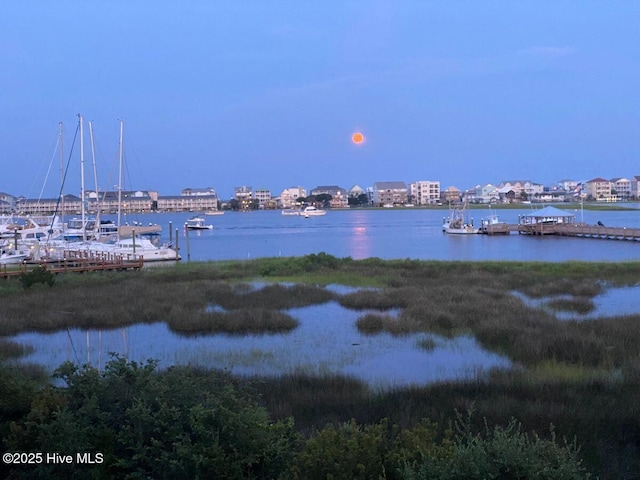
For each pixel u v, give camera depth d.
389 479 5.23
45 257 46.62
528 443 5.28
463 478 4.75
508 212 181.38
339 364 16.30
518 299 26.23
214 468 5.20
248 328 21.73
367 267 41.66
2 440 5.81
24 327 22.30
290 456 5.66
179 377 6.52
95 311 24.19
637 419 9.09
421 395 11.45
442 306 23.95
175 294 28.78
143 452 5.42
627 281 34.06
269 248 76.94
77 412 5.73
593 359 15.38
